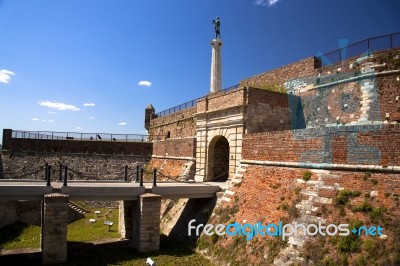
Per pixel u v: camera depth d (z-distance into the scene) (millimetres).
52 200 15625
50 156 40312
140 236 17062
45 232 15477
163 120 43156
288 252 12383
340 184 12773
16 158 40094
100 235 22938
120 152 40906
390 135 11766
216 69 34594
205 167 24594
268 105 21406
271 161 16688
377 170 11922
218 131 23188
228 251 15102
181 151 31031
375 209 11234
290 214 13586
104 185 18875
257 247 13883
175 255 16406
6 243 20828
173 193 18859
